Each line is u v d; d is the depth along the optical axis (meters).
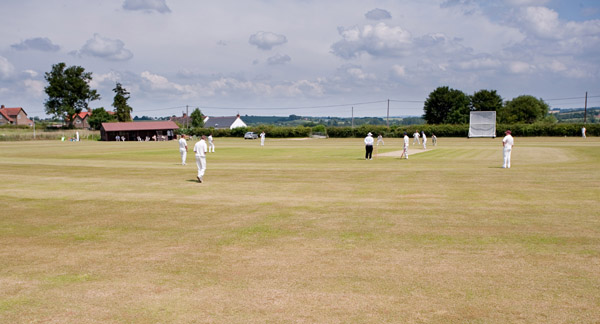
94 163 28.41
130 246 8.07
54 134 99.75
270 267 6.63
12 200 13.32
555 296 5.28
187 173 20.95
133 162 29.47
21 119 152.50
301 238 8.33
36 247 8.10
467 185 15.09
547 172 18.69
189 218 10.48
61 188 15.88
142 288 5.84
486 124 77.12
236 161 29.69
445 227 8.94
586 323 4.57
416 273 6.20
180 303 5.31
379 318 4.77
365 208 11.16
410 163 26.11
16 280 6.27
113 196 13.88
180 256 7.33
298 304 5.20
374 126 93.06
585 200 11.59
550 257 6.78
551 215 9.82
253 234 8.74
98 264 6.98
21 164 27.34
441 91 111.81
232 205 12.04
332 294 5.49
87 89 124.88
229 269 6.58
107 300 5.45
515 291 5.46
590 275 5.96
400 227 9.02
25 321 4.87
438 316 4.80
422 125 88.75
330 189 14.82
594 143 49.91
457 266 6.47
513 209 10.62
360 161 28.48
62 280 6.23
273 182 17.02
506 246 7.45
